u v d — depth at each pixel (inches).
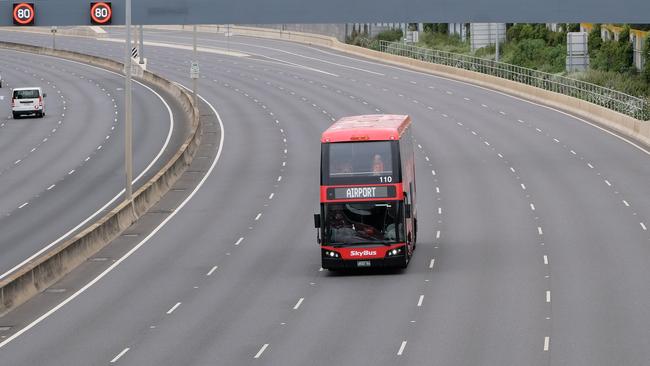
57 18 4197.8
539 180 4227.4
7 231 3577.8
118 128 5895.7
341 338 2192.4
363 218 2822.3
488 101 6525.6
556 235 3275.1
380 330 2250.2
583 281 2669.8
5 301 2559.1
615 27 7185.0
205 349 2135.8
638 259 2913.4
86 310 2554.1
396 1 4367.6
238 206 3927.2
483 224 3476.9
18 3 4136.3
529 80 7111.2
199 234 3481.8
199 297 2647.6
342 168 2837.1
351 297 2586.1
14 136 5782.5
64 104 7047.2
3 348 2222.0
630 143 5059.1
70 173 4667.8
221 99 6934.1
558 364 1947.6
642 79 6432.1
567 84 6565.0
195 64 6013.8
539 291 2576.3
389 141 2842.0
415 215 3223.4
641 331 2172.7
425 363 1979.6
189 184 4399.6
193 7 4311.0
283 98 6899.6
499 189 4067.4
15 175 4667.8
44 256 2886.3
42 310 2573.8
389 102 6579.7
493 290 2603.3
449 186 4158.5
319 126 5767.7
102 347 2188.7
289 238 3366.1
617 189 4003.4
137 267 3041.3
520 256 2997.0
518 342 2114.9
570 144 5064.0
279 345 2149.4
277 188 4232.3
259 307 2514.8
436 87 7190.0
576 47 7101.4
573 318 2301.9
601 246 3100.4
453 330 2230.6
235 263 3046.3
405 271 2866.6
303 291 2672.2
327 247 2819.9
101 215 3777.1
